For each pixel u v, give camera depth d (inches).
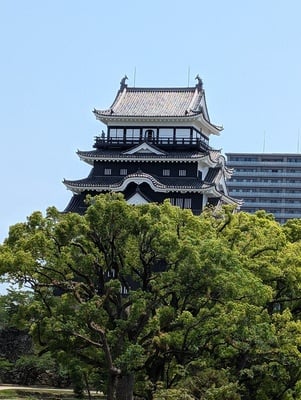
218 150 5861.2
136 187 5251.0
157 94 5812.0
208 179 5556.1
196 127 5659.5
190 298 2103.8
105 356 2022.6
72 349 2098.9
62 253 2086.6
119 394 2054.6
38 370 3710.6
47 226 2121.1
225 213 2527.1
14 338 3855.8
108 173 5526.6
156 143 5541.3
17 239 2116.1
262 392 2290.8
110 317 2086.6
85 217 2082.9
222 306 2054.6
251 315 2050.9
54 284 2064.5
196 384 2000.5
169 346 2091.5
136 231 2043.6
